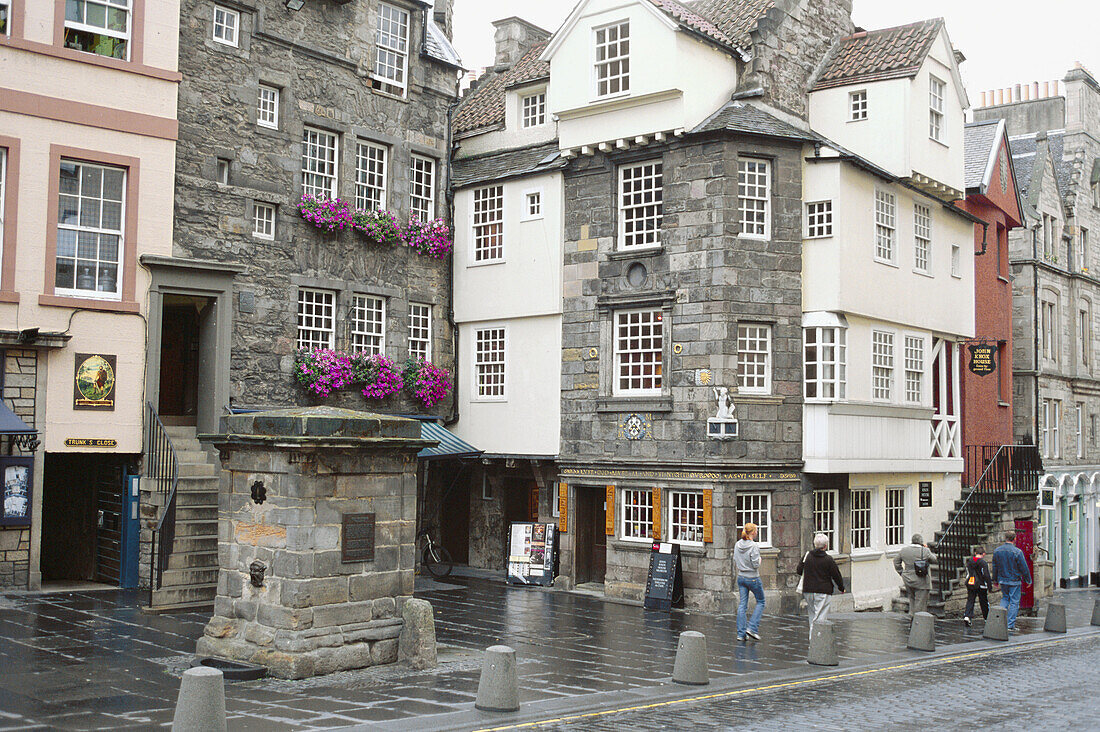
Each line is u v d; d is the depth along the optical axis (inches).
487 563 943.0
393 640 476.4
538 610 713.0
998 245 1127.0
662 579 755.4
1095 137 1389.0
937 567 844.6
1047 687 501.0
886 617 786.2
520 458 874.1
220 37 770.8
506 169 916.6
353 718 368.2
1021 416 1181.1
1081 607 1009.5
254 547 460.8
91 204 685.9
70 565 741.3
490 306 912.3
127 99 697.6
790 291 788.6
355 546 465.4
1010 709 438.0
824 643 545.6
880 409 832.3
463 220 938.7
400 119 899.4
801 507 784.3
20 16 649.6
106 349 682.2
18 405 642.8
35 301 652.7
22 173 650.2
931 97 885.8
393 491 486.9
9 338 632.4
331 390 829.8
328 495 456.8
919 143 853.2
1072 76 1346.0
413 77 908.6
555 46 850.8
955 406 967.6
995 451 1061.8
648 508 803.4
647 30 794.2
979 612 861.8
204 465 708.0
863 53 883.4
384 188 887.7
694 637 473.1
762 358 782.5
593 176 848.9
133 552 677.3
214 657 458.6
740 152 775.1
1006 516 979.9
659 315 802.2
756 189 786.2
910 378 892.0
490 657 395.5
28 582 644.1
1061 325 1266.0
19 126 649.6
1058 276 1263.5
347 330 848.3
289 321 804.0
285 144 805.2
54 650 472.4
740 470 754.2
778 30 844.6
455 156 981.2
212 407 745.0
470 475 967.0
